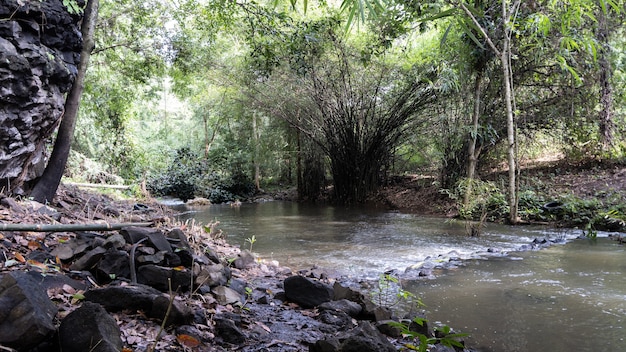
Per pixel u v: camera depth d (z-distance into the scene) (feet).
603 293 11.30
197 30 33.37
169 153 57.06
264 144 53.31
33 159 16.72
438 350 7.68
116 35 31.81
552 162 35.27
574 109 30.07
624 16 26.99
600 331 8.66
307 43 24.52
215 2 24.70
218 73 41.91
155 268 9.01
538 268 14.29
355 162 38.50
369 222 26.89
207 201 45.73
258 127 56.13
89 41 17.98
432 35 33.94
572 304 10.42
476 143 30.42
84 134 41.01
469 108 29.60
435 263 15.19
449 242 19.56
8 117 13.60
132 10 29.96
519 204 26.43
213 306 8.73
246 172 57.67
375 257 16.37
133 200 34.81
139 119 70.13
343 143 38.42
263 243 19.51
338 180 40.37
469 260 15.67
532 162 36.81
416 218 28.63
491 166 34.14
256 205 42.65
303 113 42.06
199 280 9.45
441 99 31.73
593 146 31.76
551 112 30.32
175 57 32.42
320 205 40.11
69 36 16.16
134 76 34.50
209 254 12.25
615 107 30.73
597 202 23.70
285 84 39.24
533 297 11.03
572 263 14.96
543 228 23.25
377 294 11.41
